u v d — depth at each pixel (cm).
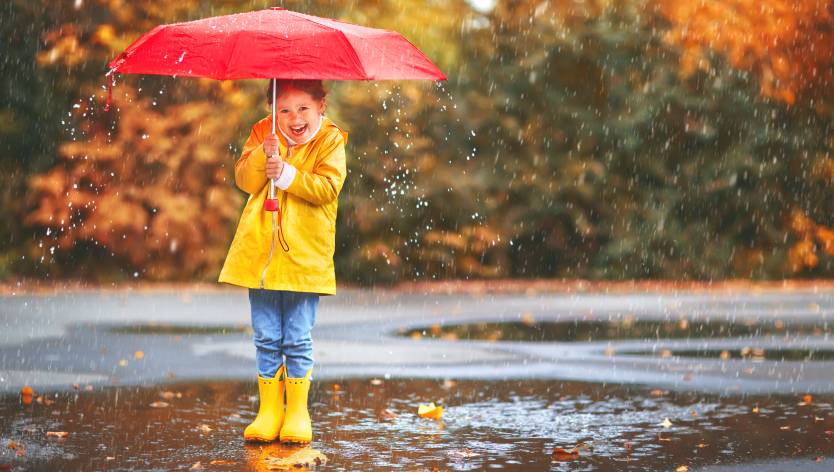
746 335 1309
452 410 798
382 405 817
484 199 2228
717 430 723
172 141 2089
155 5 2131
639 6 2338
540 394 875
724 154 2319
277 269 659
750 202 2322
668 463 622
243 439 682
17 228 2086
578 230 2283
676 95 2303
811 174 2328
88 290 1869
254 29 638
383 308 1633
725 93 2308
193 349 1126
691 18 2234
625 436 702
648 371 1005
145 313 1492
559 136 2306
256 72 627
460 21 2362
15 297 1694
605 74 2322
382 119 2128
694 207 2322
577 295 1916
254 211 668
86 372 962
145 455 633
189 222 2069
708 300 1814
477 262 2252
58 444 662
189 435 693
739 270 2319
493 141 2291
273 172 652
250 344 1170
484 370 1010
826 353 1139
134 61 641
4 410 774
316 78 631
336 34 639
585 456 640
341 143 688
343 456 636
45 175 2077
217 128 2080
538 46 2330
